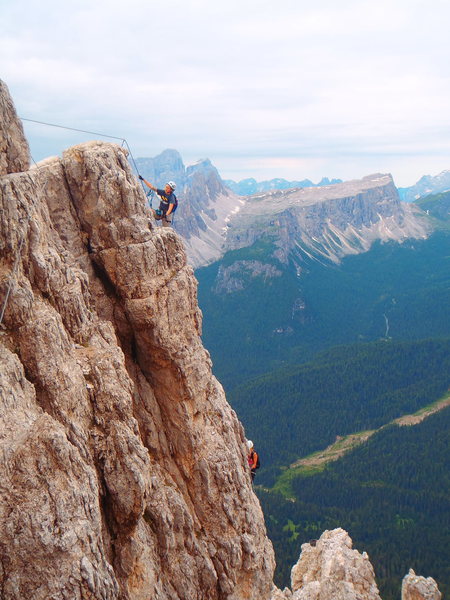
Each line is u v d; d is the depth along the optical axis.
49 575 18.20
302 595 31.78
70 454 19.66
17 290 21.89
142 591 23.84
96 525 19.70
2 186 22.45
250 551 29.28
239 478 29.92
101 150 28.91
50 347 22.14
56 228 27.94
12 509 18.36
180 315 29.58
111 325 26.28
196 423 29.67
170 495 27.72
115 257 28.28
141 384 29.58
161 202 36.28
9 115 24.02
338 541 36.41
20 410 19.94
